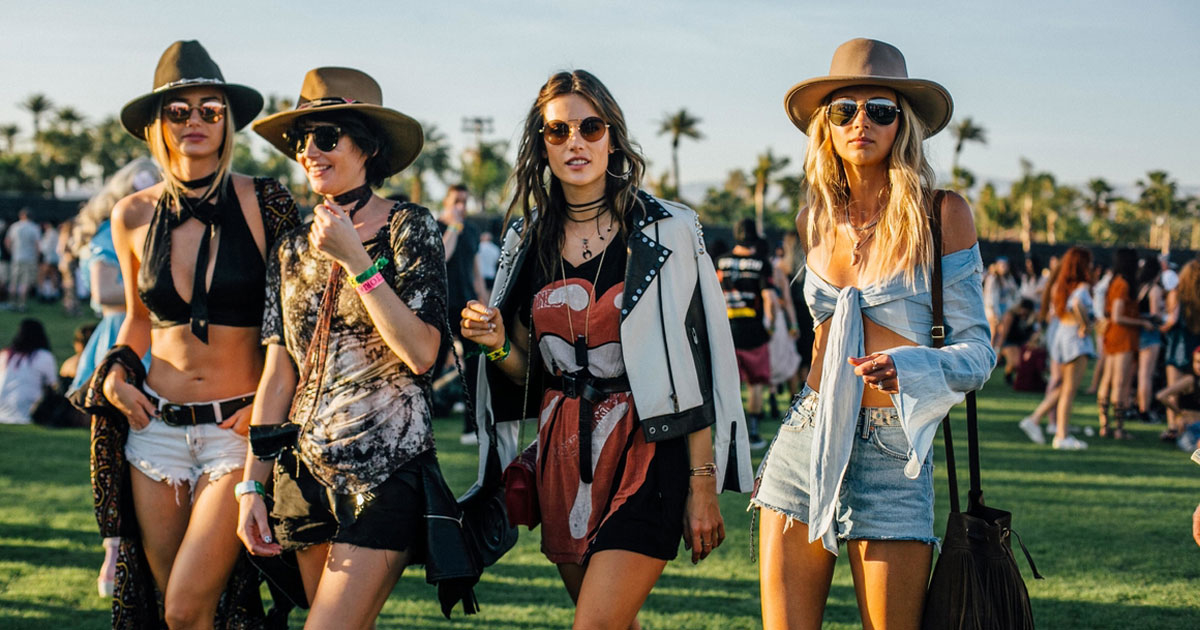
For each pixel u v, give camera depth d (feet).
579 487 9.62
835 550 9.11
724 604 15.05
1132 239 332.60
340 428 9.41
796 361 32.94
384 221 9.91
